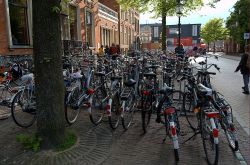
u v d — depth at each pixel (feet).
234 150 16.70
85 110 24.49
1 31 37.93
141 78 26.08
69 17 57.16
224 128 17.02
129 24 130.62
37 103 16.94
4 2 38.19
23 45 42.47
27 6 43.09
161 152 16.85
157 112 19.04
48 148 16.66
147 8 74.08
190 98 22.17
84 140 18.29
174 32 137.18
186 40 109.40
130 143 18.08
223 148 17.31
